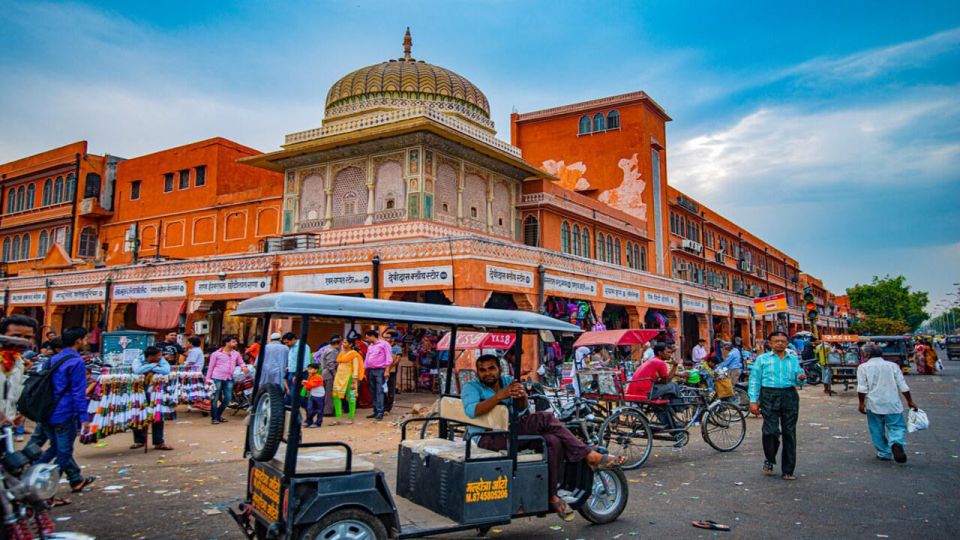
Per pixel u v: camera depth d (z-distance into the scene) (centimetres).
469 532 546
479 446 529
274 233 2619
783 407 747
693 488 698
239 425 1160
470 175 2177
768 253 5719
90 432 807
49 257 2925
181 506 612
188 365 1242
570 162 3491
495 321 514
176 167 3055
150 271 2125
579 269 1883
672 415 900
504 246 1555
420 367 1795
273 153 2169
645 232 3241
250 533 451
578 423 810
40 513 357
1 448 369
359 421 1204
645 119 3369
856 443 973
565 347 1988
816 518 571
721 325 3278
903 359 2745
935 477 729
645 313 2331
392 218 1975
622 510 580
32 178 3559
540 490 504
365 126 2028
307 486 408
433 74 2303
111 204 3378
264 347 491
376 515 429
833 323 6575
